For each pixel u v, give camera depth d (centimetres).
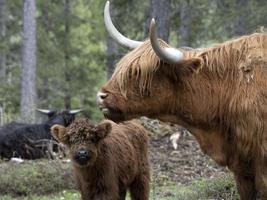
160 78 1653
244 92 1630
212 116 1672
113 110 1644
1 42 8744
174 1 5691
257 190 1652
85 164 2125
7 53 8744
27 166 3262
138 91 1644
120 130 2327
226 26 6219
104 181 2189
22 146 3866
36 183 3059
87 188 2214
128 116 1666
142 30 6525
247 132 1617
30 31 7588
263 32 1762
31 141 3869
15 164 3378
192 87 1669
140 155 2400
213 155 1695
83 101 8838
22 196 3000
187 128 1727
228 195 2572
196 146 3638
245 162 1650
